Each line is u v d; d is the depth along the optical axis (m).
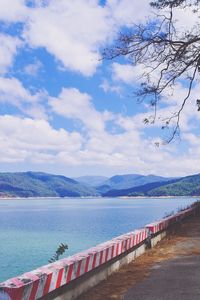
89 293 8.22
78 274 7.61
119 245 10.20
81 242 56.84
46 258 44.25
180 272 9.71
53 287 6.59
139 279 9.25
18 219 121.88
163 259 11.76
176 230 18.89
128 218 112.88
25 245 56.28
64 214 151.50
